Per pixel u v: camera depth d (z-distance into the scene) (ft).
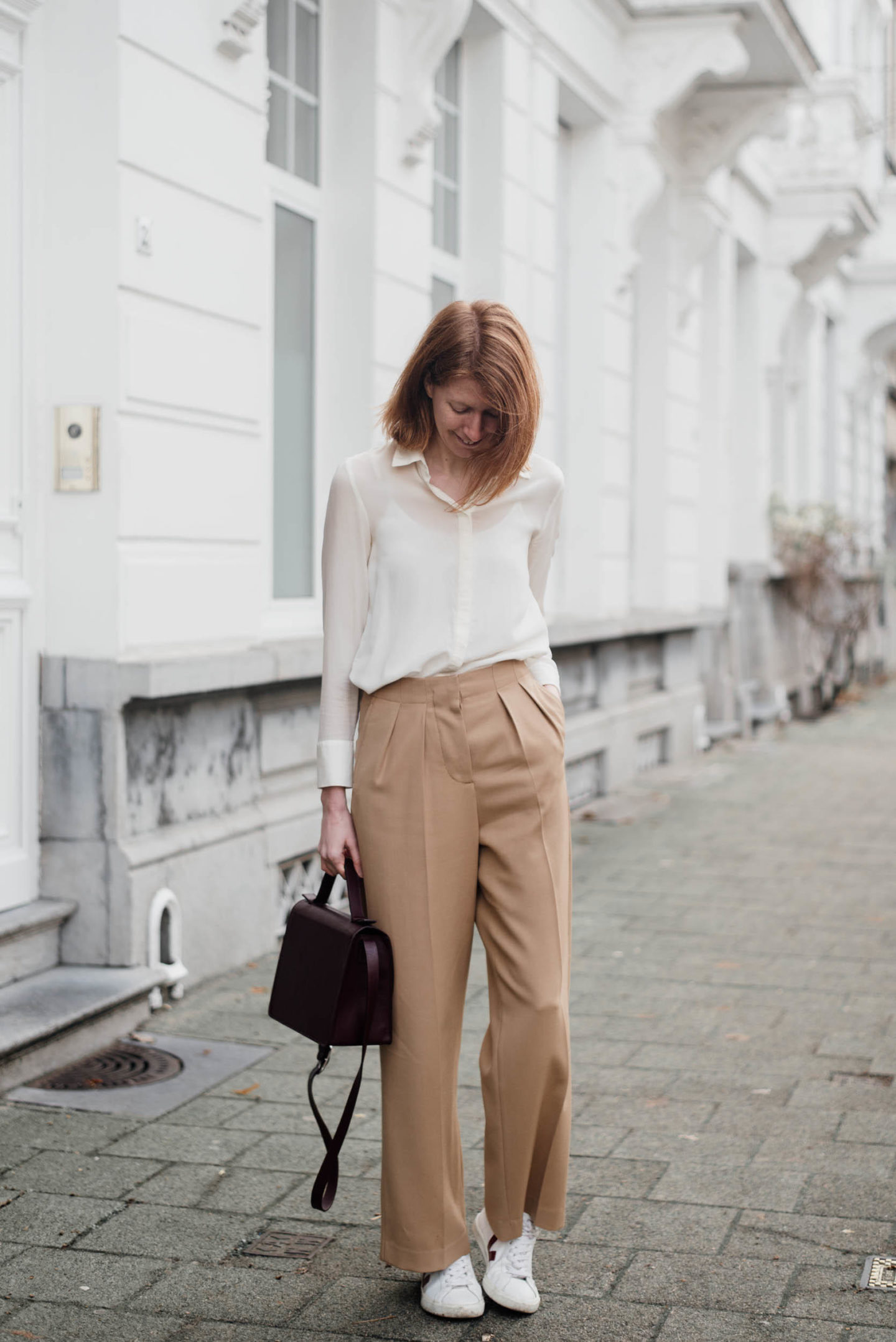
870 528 57.72
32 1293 9.29
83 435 14.48
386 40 19.99
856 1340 8.71
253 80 16.89
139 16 14.51
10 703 14.28
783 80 33.53
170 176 15.23
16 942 14.29
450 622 8.86
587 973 17.56
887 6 64.64
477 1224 9.62
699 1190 10.99
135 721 14.97
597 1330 8.86
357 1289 9.40
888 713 54.54
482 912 9.21
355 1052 14.29
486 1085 9.15
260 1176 11.19
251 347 17.03
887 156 66.54
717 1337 8.77
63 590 14.67
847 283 64.80
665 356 36.09
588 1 27.96
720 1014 15.83
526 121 25.72
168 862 15.39
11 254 14.11
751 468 47.80
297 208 19.40
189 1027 14.82
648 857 25.04
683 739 38.29
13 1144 11.76
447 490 8.91
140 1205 10.64
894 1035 15.07
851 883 22.91
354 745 9.55
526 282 26.12
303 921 9.07
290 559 19.85
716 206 37.22
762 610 47.65
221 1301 9.22
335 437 20.31
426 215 21.65
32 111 14.28
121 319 14.44
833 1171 11.39
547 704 9.12
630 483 36.47
